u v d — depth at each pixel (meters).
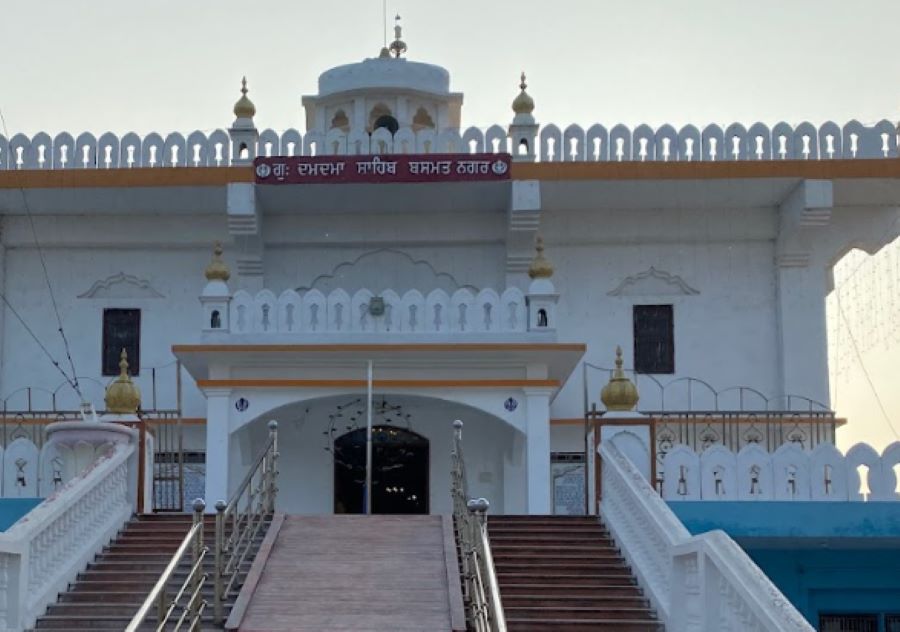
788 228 23.14
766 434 22.52
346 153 22.86
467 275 23.84
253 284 23.62
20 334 23.69
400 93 25.39
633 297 23.69
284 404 19.66
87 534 14.95
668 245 23.78
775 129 22.91
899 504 16.36
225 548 13.43
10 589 12.95
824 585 17.50
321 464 21.44
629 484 15.12
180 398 21.80
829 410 23.03
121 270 23.86
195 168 22.58
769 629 10.38
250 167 22.58
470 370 19.81
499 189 22.73
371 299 19.98
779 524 16.34
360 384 19.69
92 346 23.67
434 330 19.88
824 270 23.50
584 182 22.48
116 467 15.89
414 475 21.66
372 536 15.12
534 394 19.67
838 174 22.42
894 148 22.91
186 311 23.75
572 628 13.38
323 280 23.88
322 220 23.75
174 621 13.19
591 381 23.42
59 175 22.55
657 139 22.91
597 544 15.66
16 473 16.58
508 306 19.95
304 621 12.57
